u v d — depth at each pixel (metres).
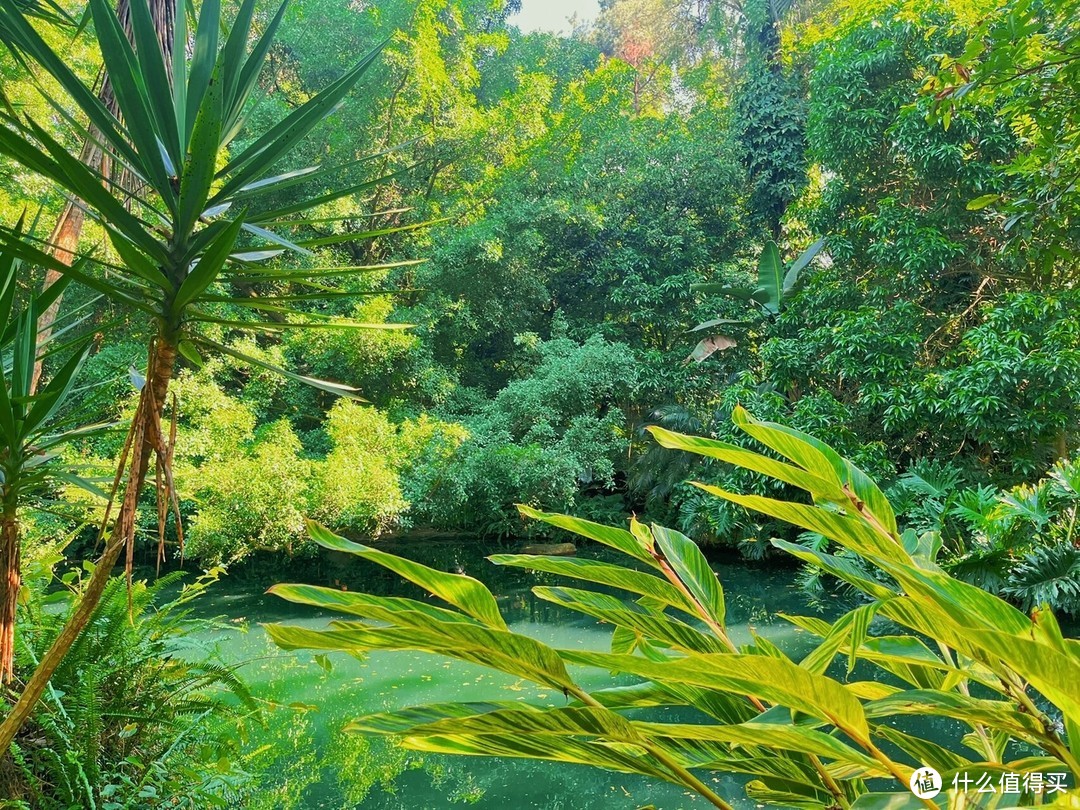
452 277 13.76
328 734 4.69
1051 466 8.94
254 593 8.73
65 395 2.07
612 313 15.30
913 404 9.11
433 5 13.88
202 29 1.59
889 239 10.11
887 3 11.16
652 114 20.19
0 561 1.68
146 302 1.46
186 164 1.38
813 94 11.22
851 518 0.84
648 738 0.82
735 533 11.12
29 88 7.10
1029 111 3.69
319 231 12.54
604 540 1.17
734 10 17.89
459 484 11.20
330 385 1.59
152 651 2.95
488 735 0.83
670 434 0.94
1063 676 0.54
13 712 1.43
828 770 0.99
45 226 8.26
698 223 15.11
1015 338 8.59
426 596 9.00
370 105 13.66
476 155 14.84
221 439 9.88
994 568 7.14
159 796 2.62
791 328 11.30
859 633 0.88
